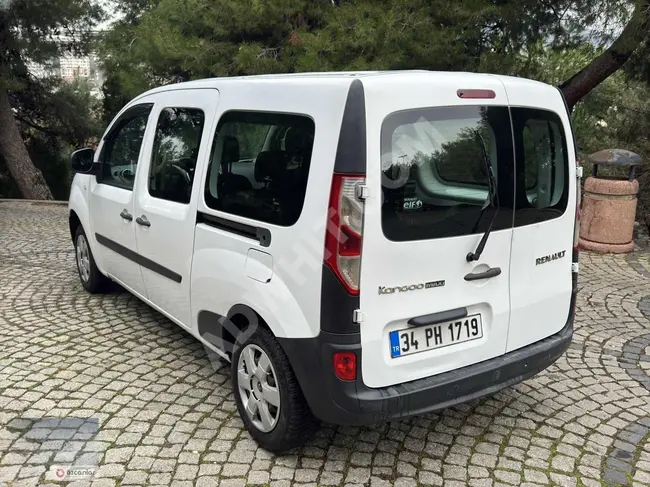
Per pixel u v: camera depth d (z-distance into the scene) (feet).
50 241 26.40
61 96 56.54
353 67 24.81
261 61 27.71
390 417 8.80
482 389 9.72
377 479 9.53
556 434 10.95
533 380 13.11
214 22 28.91
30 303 17.38
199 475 9.52
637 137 35.58
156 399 11.86
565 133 10.78
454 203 9.19
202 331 11.64
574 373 13.50
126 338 14.85
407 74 8.93
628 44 24.59
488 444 10.60
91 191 16.56
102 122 61.57
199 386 12.43
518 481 9.55
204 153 11.28
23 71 47.32
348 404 8.61
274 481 9.42
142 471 9.59
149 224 13.10
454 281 9.36
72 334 15.07
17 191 58.18
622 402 12.19
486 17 25.32
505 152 9.75
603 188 24.41
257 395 10.18
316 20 28.73
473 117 9.31
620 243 24.71
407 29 24.64
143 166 13.65
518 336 10.41
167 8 30.45
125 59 35.63
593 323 16.70
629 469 9.93
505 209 9.81
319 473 9.66
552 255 10.80
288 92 9.46
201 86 12.08
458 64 26.66
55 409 11.40
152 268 13.34
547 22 27.45
